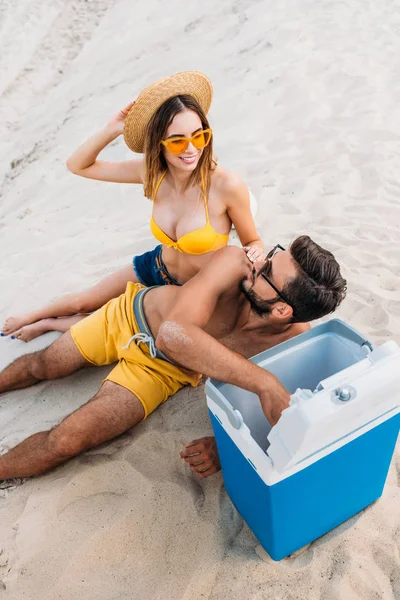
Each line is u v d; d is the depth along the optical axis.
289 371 2.05
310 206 3.85
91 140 2.71
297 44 6.13
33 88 6.56
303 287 1.95
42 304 3.40
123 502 2.18
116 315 2.52
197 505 2.15
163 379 2.40
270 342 2.30
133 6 7.98
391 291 3.03
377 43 5.96
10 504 2.25
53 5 8.08
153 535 2.07
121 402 2.30
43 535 2.10
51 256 3.85
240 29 6.81
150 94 2.26
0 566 2.04
